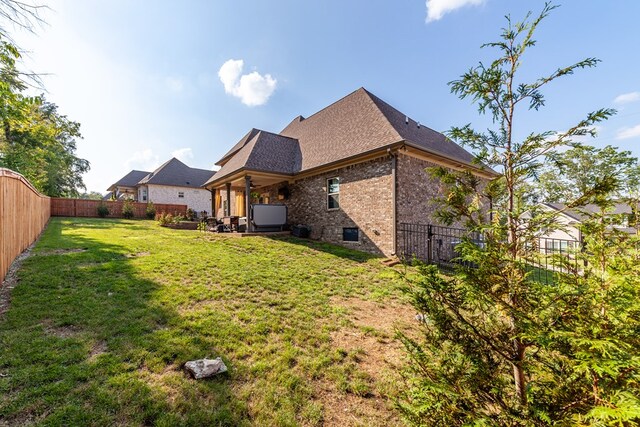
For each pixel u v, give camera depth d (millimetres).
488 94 1901
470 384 1668
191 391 2551
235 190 18953
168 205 25359
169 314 4027
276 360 3170
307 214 13242
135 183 34406
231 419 2307
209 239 10812
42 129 10812
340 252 9875
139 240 9953
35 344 3010
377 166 10211
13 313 3674
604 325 1431
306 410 2498
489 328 1809
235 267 6898
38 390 2359
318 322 4281
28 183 7621
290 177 13508
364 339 3875
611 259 1688
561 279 1646
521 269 1624
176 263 6785
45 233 11023
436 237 10734
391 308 5102
